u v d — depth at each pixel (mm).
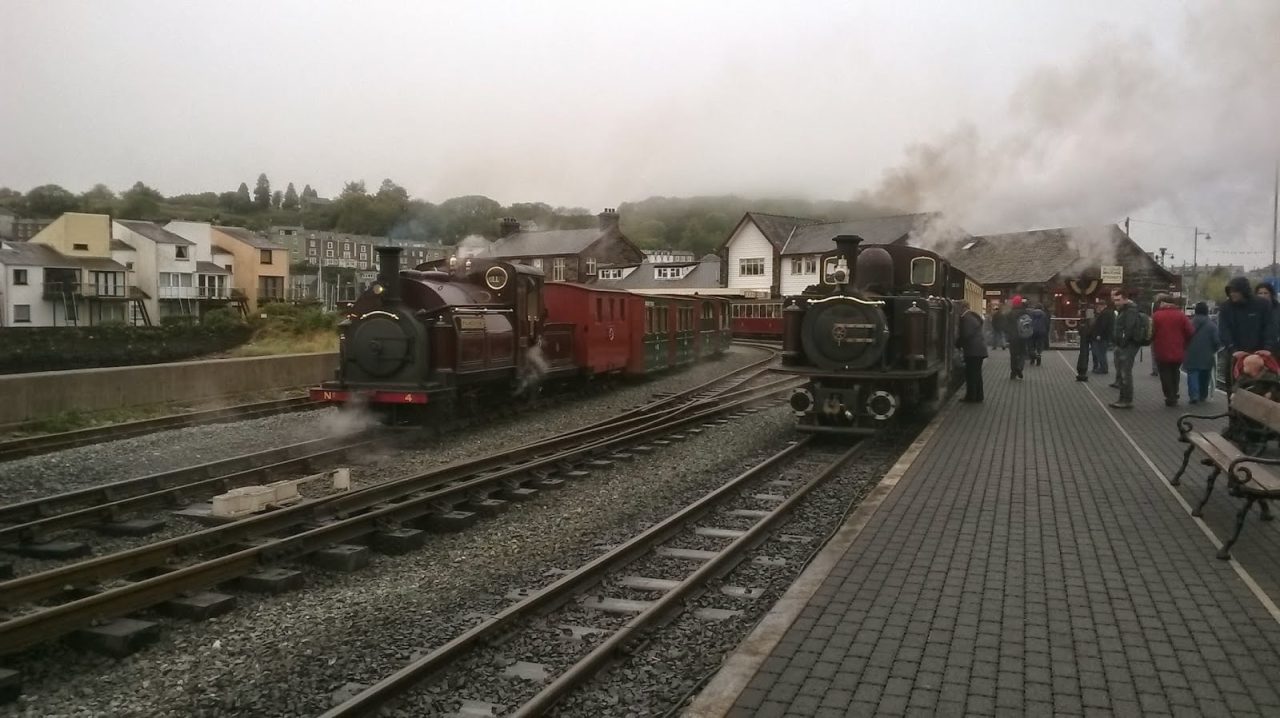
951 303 16875
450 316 14750
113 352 46219
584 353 20781
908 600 5750
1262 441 10500
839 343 13102
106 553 7762
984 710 4219
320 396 14281
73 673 5211
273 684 5059
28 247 58812
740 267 55562
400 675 4781
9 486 10141
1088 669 4664
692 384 24609
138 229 65125
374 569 7316
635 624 5469
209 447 12820
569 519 8898
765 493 9938
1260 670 4637
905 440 13438
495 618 5609
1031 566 6461
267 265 73938
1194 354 15289
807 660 4816
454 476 10305
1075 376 21703
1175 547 6941
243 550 7117
